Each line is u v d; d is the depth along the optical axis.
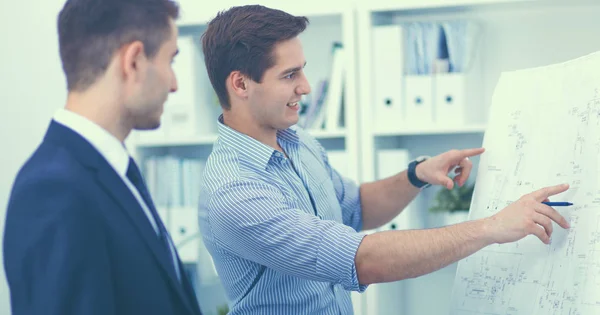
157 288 1.04
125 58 1.05
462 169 1.71
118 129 1.09
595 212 1.23
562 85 1.39
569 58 2.64
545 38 2.66
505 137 1.49
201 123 2.79
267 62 1.50
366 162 2.55
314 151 1.79
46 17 3.11
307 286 1.57
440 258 1.30
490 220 1.29
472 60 2.58
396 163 2.56
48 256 0.93
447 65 2.52
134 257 1.02
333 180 1.87
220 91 1.59
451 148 2.80
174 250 1.18
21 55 3.14
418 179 1.76
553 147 1.36
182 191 2.76
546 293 1.29
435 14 2.76
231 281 1.60
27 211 0.96
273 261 1.42
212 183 1.50
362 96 2.55
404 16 2.80
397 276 1.34
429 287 2.87
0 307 3.04
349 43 2.55
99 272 0.96
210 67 1.58
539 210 1.25
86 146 1.03
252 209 1.41
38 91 3.14
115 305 1.00
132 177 1.11
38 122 3.15
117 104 1.07
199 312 1.17
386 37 2.52
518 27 2.69
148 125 1.12
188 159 2.83
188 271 2.83
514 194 1.42
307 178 1.66
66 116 1.06
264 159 1.54
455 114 2.49
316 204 1.65
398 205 1.83
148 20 1.07
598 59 1.32
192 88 2.71
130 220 1.03
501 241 1.27
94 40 1.04
